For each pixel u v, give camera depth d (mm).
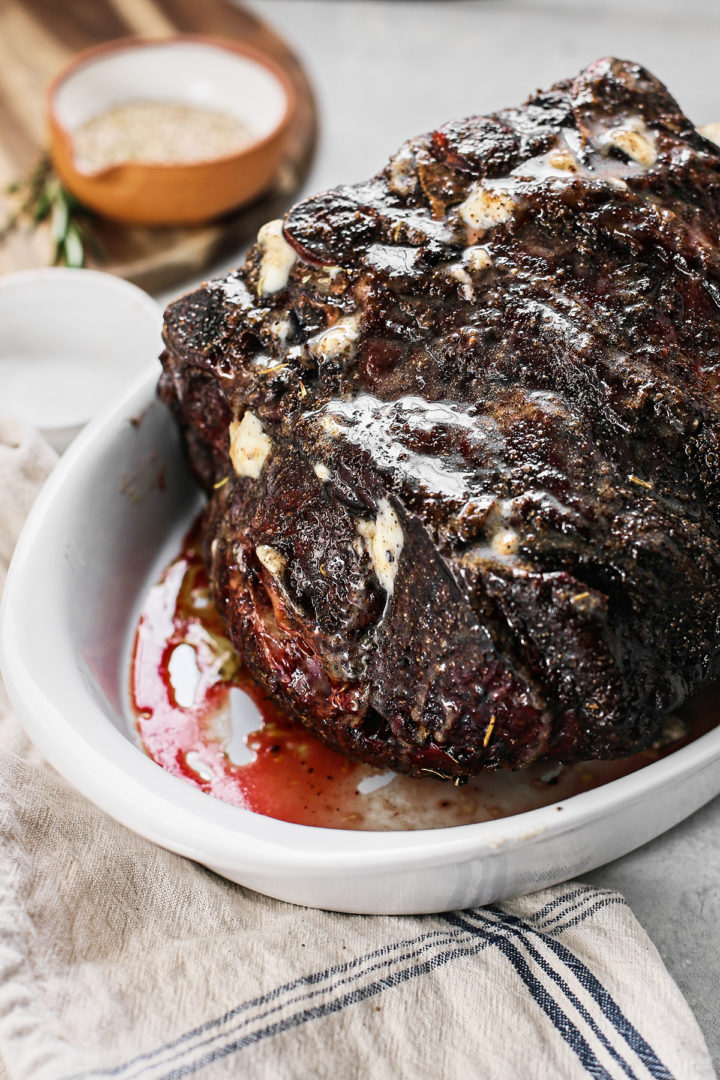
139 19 1254
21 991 659
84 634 742
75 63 1073
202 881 700
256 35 1250
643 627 660
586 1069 649
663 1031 651
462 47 1316
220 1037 653
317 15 1368
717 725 719
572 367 680
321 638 692
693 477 679
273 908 698
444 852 656
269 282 717
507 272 697
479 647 652
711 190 710
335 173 1120
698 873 722
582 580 652
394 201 719
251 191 1036
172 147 1055
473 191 710
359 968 672
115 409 788
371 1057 654
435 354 690
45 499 755
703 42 1300
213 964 673
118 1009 661
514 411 676
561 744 673
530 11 1366
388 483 664
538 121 730
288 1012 660
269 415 705
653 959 671
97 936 683
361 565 680
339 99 1236
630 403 675
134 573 791
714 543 673
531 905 698
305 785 732
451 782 718
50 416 888
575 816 665
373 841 660
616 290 694
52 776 717
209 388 746
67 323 917
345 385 694
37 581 728
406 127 1194
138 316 904
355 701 690
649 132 727
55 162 1022
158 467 802
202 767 740
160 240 1031
